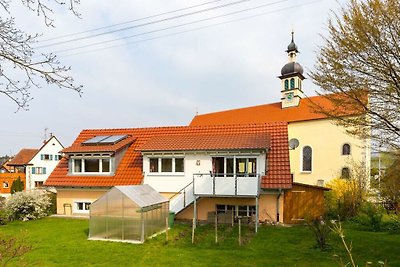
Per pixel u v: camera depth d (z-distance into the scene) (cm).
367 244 1508
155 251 1434
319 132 3816
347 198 2250
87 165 2447
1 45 527
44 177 5866
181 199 2108
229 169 2095
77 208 2428
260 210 2038
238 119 4422
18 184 4869
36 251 1442
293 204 2070
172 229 1883
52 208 2497
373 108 1120
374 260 1262
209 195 1931
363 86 1102
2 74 530
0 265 700
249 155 2025
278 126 2341
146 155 2253
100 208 1683
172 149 2130
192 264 1241
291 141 4003
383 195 2055
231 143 2083
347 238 1630
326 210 2277
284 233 1744
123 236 1638
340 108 1259
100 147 2392
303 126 3938
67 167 2544
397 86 1044
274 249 1434
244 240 1603
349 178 2666
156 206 1769
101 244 1572
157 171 2241
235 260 1283
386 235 1708
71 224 2103
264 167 2009
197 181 1964
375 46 1039
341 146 3650
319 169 3769
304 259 1284
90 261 1298
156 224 1767
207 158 2127
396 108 1088
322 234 1446
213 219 2077
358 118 1165
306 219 1994
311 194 2162
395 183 1798
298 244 1519
